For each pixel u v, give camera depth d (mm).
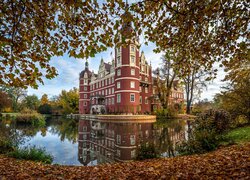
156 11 4438
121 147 11375
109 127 22234
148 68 51344
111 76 48250
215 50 5184
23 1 3936
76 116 50094
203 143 7848
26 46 4492
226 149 6637
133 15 4344
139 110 43094
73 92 70625
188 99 31500
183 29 4840
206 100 49312
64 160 8883
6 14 4121
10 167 5691
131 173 5000
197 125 11047
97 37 4527
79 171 5566
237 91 10836
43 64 4617
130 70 40375
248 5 4242
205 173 4277
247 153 5367
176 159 6391
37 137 16016
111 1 4145
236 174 3816
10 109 50188
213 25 4895
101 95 51188
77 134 17766
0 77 4211
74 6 3971
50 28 4488
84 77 62719
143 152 7625
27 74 4328
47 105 69625
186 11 4508
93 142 13508
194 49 5434
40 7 4145
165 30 4957
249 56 5305
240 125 11695
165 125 22875
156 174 4664
